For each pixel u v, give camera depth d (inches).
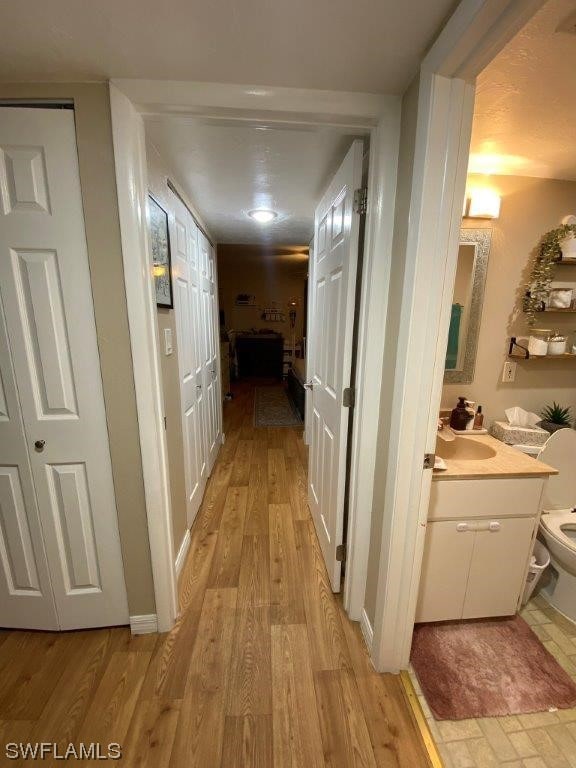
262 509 91.5
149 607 54.4
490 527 52.8
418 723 43.3
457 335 67.8
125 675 48.4
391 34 31.9
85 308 44.1
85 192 41.1
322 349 72.6
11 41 33.2
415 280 37.8
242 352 274.5
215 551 75.0
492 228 64.4
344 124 43.1
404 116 40.3
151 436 48.2
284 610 59.7
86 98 39.3
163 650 52.1
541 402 71.7
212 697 45.8
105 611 54.4
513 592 55.9
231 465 118.9
